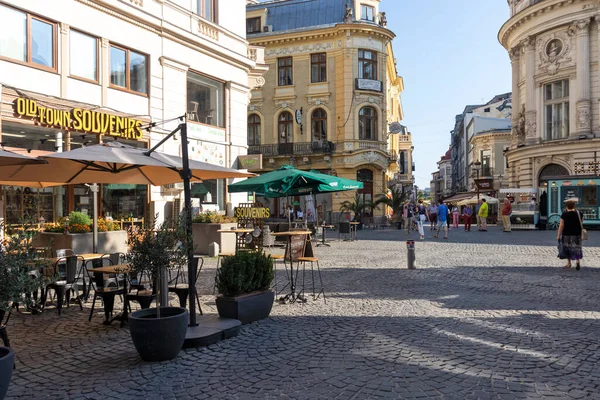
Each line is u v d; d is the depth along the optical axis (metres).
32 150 12.12
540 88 33.78
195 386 4.40
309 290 9.03
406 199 31.52
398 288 9.15
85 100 13.77
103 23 14.36
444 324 6.45
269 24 36.22
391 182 42.69
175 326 5.06
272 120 35.69
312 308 7.55
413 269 11.62
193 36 17.53
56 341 5.91
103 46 14.35
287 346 5.57
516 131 36.66
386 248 17.19
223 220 15.10
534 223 28.52
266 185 13.02
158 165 7.05
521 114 35.97
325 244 18.55
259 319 6.79
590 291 8.67
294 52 35.00
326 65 34.34
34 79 12.42
